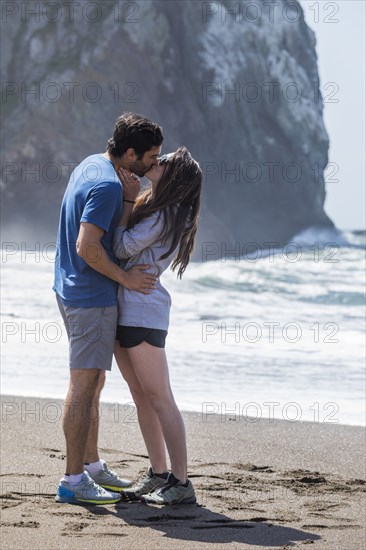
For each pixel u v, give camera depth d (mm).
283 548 5934
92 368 7070
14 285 28719
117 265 7086
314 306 29422
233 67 111250
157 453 7438
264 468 8672
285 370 15172
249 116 112688
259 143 113188
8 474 7961
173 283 34875
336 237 119312
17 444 9297
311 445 9883
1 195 93750
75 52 100125
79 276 7078
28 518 6527
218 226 102938
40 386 13367
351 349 17859
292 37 120938
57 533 6152
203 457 9133
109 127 99000
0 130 96188
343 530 6426
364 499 7406
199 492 7586
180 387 13508
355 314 26562
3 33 99750
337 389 13570
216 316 24719
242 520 6672
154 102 102875
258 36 115500
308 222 118625
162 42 103625
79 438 7074
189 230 7301
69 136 96750
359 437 10367
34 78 98375
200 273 40562
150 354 7156
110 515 6746
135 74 101188
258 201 113125
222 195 108438
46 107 96250
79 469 7105
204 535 6227
